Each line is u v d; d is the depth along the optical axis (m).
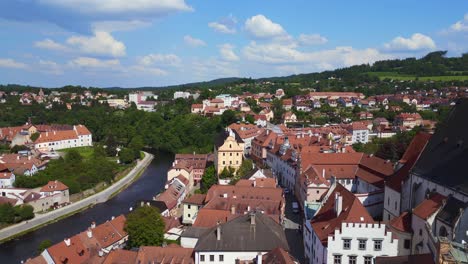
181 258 93.44
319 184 133.12
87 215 171.00
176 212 164.38
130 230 119.50
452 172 89.81
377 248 78.94
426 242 80.88
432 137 105.56
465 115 98.44
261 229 93.81
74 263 108.88
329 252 80.12
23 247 138.75
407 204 105.62
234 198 128.25
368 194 121.56
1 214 155.75
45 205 175.75
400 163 121.69
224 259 90.75
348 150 177.38
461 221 72.44
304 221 112.56
